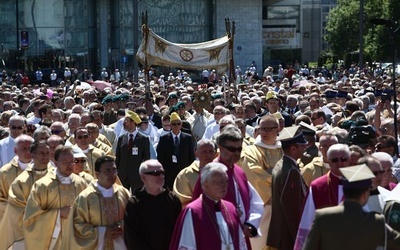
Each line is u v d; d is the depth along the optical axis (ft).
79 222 29.66
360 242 21.77
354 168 22.58
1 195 36.99
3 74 205.36
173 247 25.43
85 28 232.94
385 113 52.39
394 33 46.50
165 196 27.68
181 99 70.90
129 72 212.84
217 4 237.25
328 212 22.07
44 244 31.78
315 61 369.91
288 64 263.70
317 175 32.09
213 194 25.26
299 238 27.68
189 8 237.04
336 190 27.40
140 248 27.20
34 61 230.89
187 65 71.10
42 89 105.60
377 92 66.85
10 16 232.32
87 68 232.94
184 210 25.50
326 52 384.06
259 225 31.04
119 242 29.81
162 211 27.43
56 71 212.43
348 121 42.63
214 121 55.26
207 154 30.60
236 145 28.76
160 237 27.30
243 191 28.76
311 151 36.63
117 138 52.90
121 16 233.14
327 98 73.92
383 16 182.50
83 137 43.01
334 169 27.37
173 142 49.26
